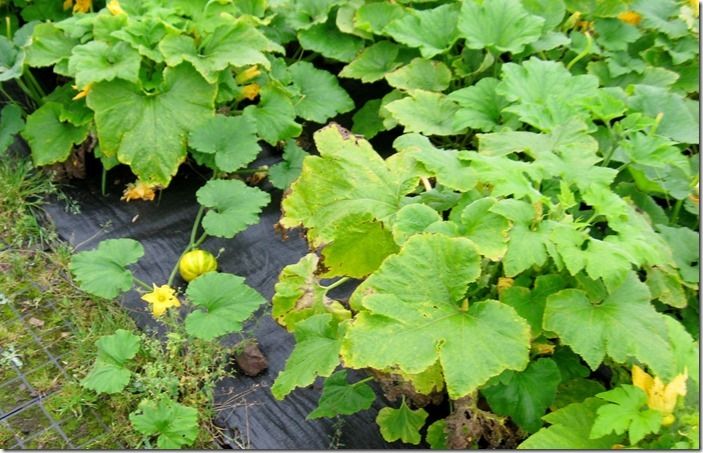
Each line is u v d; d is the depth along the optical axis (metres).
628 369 1.76
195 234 2.22
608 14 2.51
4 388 1.94
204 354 1.95
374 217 1.77
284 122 2.33
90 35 2.31
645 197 2.05
